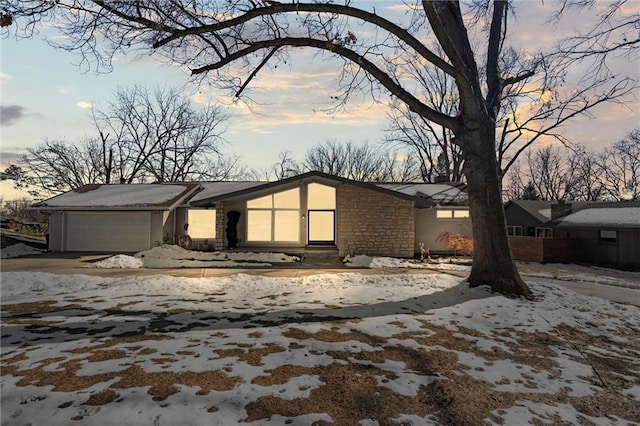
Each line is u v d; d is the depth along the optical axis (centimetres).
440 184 2414
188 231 2052
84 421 347
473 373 472
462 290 952
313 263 1562
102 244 1984
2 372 455
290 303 838
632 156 3338
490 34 1081
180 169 3700
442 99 3152
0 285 1019
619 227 1678
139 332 620
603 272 1562
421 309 784
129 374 448
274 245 1962
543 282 1142
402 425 352
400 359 510
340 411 374
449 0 958
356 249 1781
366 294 934
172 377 441
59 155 3375
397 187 2331
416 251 2033
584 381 461
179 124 3631
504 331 650
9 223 2917
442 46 903
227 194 1870
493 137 973
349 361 499
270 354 519
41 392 401
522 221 2311
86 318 707
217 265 1495
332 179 1805
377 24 916
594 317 760
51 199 2102
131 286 1012
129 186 2358
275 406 380
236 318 710
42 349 536
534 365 507
